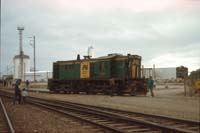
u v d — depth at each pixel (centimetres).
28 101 3394
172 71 8075
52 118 2005
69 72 5144
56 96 4416
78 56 5109
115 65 4400
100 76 4572
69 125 1695
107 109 2423
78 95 4516
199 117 1931
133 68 4216
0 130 1573
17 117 2081
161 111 2264
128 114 2108
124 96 3953
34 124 1755
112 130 1449
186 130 1383
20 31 9588
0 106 2862
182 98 3253
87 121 1747
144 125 1577
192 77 3603
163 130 1430
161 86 6272
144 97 3597
